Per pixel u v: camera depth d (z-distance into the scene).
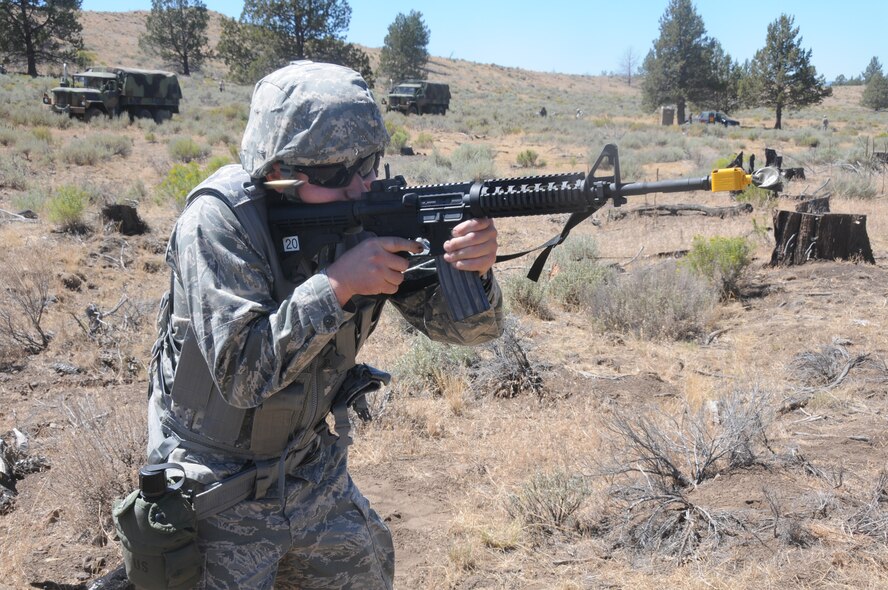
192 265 1.90
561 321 8.15
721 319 8.14
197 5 74.62
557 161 27.98
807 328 7.44
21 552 3.68
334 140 1.95
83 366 6.27
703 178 1.69
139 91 32.59
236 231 1.95
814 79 59.78
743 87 61.72
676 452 4.58
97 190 14.07
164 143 27.20
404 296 2.34
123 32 101.75
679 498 4.02
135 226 10.97
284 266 2.06
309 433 2.16
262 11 59.06
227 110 38.97
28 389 5.80
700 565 3.58
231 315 1.85
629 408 5.62
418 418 5.48
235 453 2.06
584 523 4.00
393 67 81.50
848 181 16.77
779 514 3.82
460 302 2.02
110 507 3.99
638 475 4.43
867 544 3.64
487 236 1.95
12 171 15.89
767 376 6.23
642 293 7.72
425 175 21.20
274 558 2.10
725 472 4.41
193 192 2.01
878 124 69.81
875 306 8.09
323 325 1.83
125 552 2.00
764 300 8.66
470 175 21.70
